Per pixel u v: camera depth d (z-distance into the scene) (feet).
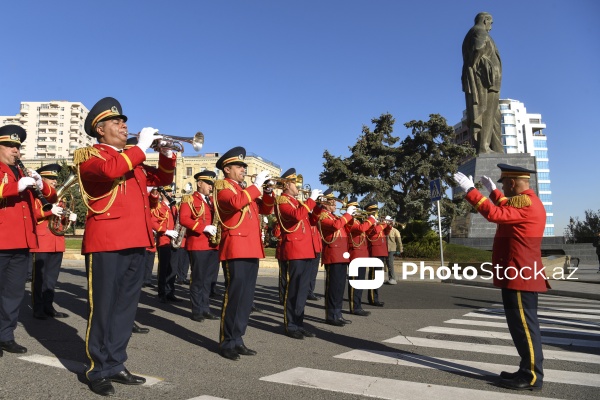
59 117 419.95
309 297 36.91
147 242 14.93
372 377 15.31
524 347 14.61
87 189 14.46
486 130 85.05
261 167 169.48
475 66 85.46
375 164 92.63
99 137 14.89
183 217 26.76
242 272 18.22
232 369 16.03
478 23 86.84
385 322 26.73
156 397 12.94
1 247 17.29
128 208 14.66
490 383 14.98
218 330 23.08
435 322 26.76
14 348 17.39
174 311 28.78
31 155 417.28
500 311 31.09
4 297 17.61
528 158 81.61
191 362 16.88
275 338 21.80
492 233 82.17
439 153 91.30
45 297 24.67
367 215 32.09
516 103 351.87
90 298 14.06
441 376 15.64
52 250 24.66
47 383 13.82
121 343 14.32
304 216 22.44
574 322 27.02
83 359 16.61
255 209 19.54
